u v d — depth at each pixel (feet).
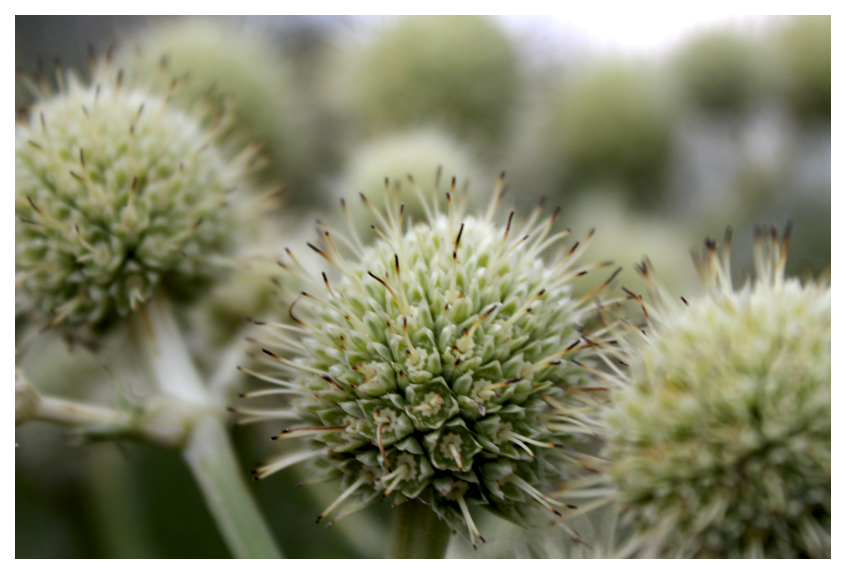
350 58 0.52
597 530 0.35
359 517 0.40
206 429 0.37
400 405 0.33
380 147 0.46
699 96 0.57
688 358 0.33
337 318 0.34
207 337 0.41
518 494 0.34
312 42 0.54
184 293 0.39
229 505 0.36
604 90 0.51
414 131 0.48
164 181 0.38
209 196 0.39
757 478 0.32
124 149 0.38
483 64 0.49
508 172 0.49
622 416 0.34
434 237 0.35
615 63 0.53
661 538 0.33
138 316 0.39
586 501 0.35
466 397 0.33
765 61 0.56
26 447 0.43
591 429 0.34
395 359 0.33
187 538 0.41
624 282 0.43
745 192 0.49
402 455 0.33
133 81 0.44
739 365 0.33
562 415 0.34
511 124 0.51
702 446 0.33
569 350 0.34
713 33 0.56
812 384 0.32
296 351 0.35
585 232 0.44
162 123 0.39
